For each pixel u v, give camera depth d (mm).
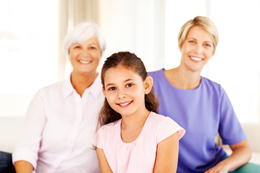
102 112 1337
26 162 1291
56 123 1379
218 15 3072
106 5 3043
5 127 1557
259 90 2982
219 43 3057
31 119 1380
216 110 1463
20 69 2902
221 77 3061
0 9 2846
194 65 1396
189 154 1424
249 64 3018
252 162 1467
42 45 2965
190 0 3146
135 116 1204
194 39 1382
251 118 2998
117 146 1203
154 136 1159
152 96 1315
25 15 2924
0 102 2242
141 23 3127
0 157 1348
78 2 2977
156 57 3154
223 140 1545
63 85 1434
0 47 2846
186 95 1433
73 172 1352
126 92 1131
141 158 1160
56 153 1377
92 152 1375
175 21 3195
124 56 1172
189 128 1410
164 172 1131
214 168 1312
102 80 1205
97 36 1426
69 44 1413
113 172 1218
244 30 3039
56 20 2967
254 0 3004
